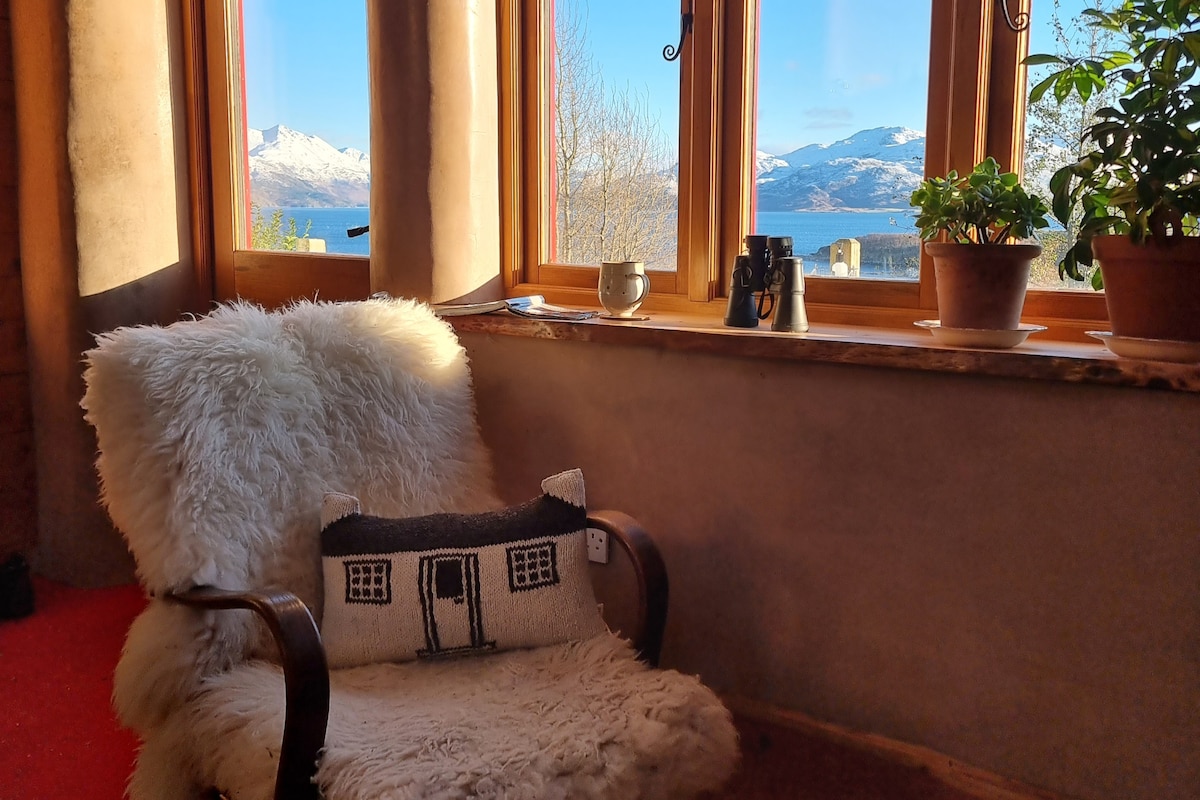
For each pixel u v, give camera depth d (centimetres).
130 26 275
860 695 193
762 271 204
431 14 228
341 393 186
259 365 174
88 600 281
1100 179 162
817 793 183
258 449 168
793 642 200
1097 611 167
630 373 212
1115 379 157
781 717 203
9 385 286
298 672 129
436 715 140
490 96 243
